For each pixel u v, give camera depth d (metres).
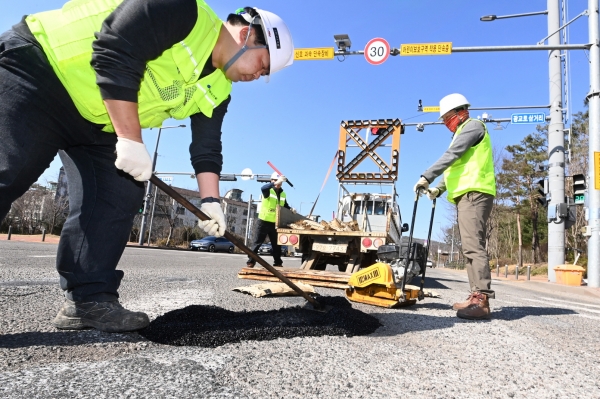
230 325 2.24
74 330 2.15
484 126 3.82
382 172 10.49
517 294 7.28
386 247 4.12
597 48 10.21
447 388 1.66
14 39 1.75
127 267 7.19
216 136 2.46
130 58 1.77
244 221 77.06
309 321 2.50
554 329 3.29
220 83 2.22
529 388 1.75
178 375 1.56
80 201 2.20
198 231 47.34
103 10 1.86
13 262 6.36
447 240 60.56
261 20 2.11
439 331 2.83
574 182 11.09
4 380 1.41
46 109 1.87
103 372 1.54
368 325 2.66
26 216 38.16
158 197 42.00
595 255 10.47
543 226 38.97
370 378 1.71
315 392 1.50
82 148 2.19
